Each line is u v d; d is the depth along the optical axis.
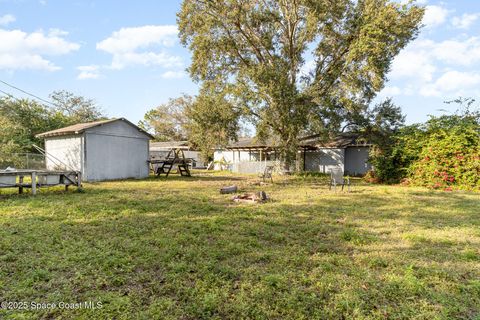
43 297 2.50
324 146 20.72
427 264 3.38
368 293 2.62
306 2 14.28
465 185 11.19
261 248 3.91
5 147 12.13
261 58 17.36
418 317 2.25
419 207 7.26
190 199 8.04
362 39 13.16
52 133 13.97
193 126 17.25
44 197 7.86
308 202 7.89
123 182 13.12
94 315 2.22
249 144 23.62
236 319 2.22
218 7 14.80
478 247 4.06
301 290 2.66
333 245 4.10
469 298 2.58
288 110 14.02
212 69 16.42
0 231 4.38
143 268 3.17
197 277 2.93
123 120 14.98
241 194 8.72
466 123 12.51
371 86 14.39
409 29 13.62
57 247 3.73
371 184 13.79
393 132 16.25
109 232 4.51
